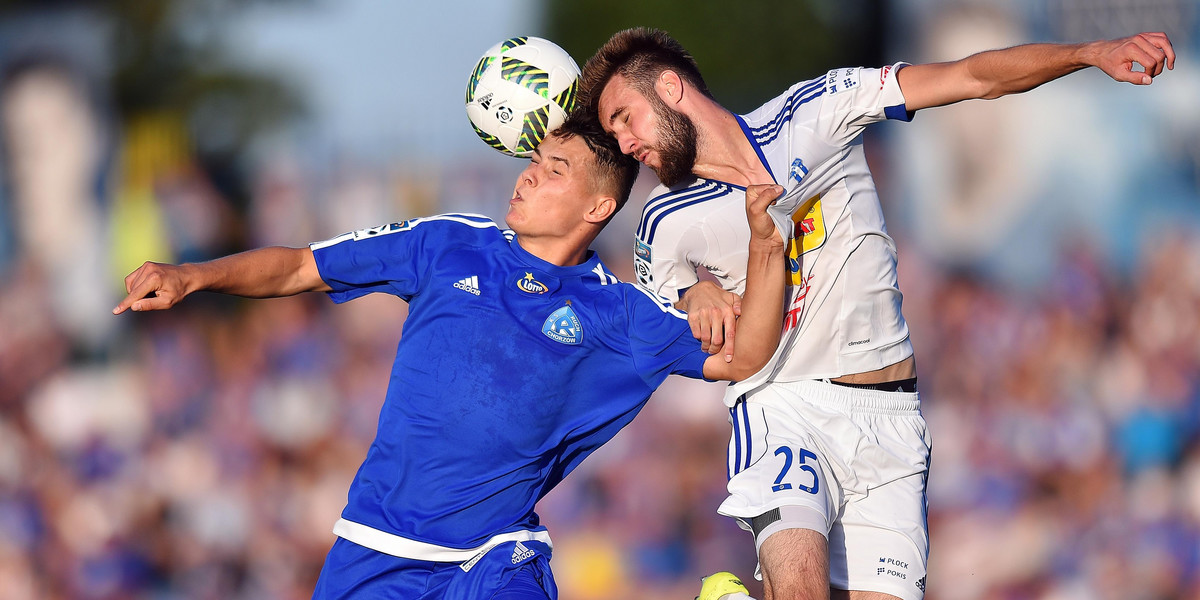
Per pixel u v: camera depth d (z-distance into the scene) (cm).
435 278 1435
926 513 1585
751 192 1325
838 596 1562
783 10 7931
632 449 4453
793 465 1468
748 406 1552
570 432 1434
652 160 1464
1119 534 4097
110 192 6291
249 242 6631
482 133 1530
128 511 4572
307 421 4794
